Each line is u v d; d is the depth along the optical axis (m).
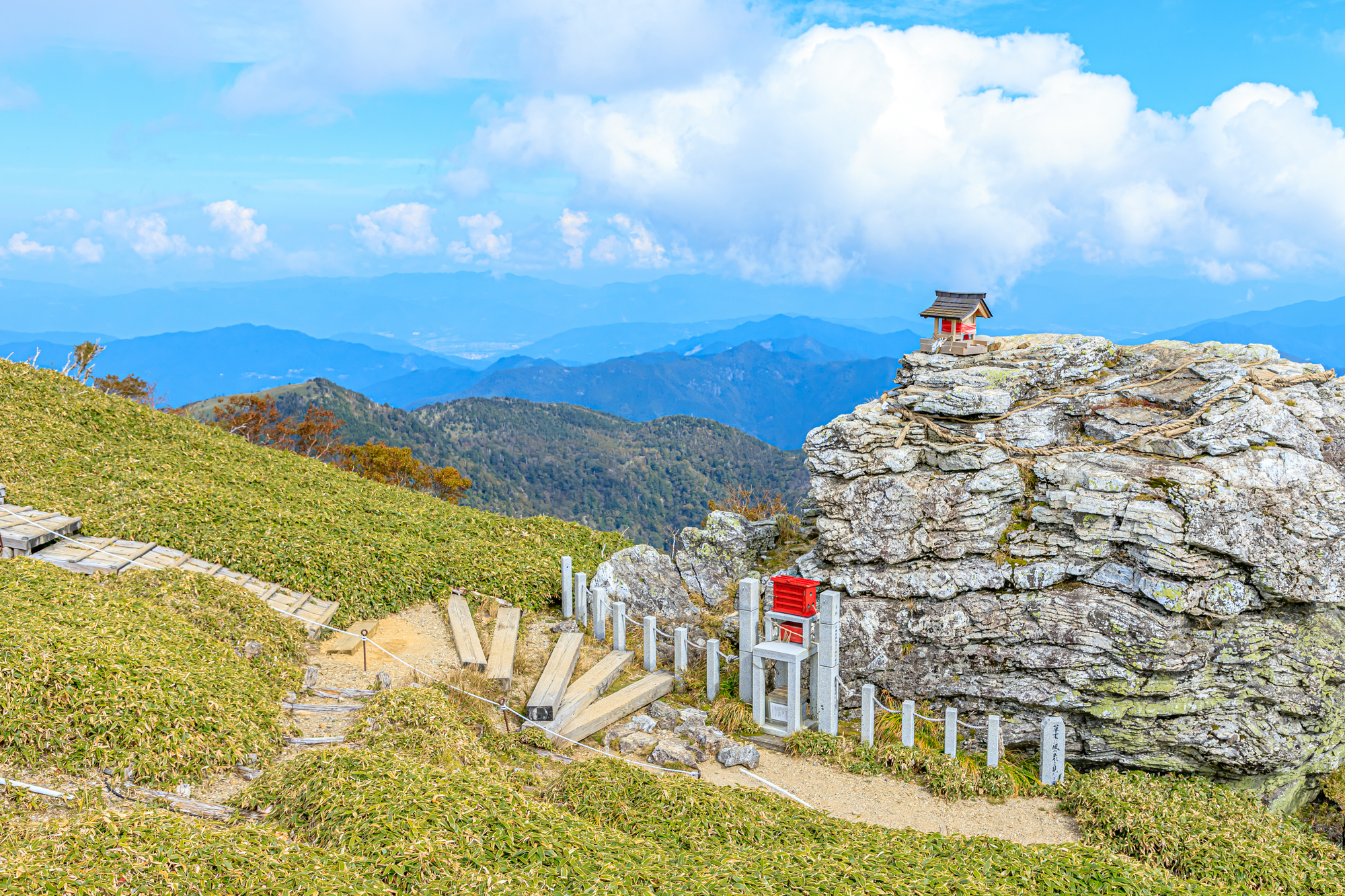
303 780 9.11
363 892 7.05
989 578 15.48
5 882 6.29
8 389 23.69
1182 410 16.20
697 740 14.25
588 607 18.83
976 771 13.59
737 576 20.39
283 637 14.57
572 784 10.95
